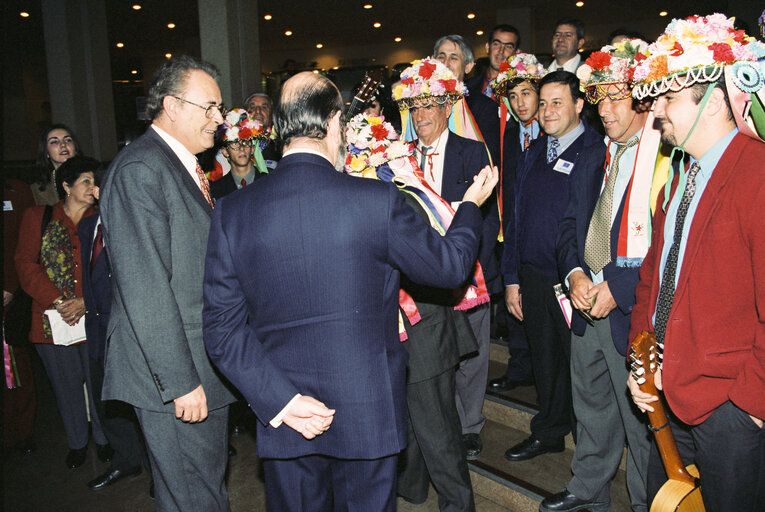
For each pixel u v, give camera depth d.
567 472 2.62
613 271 2.05
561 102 2.38
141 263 1.68
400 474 2.61
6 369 3.13
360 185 1.37
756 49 1.42
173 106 1.82
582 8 10.90
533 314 2.61
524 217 2.59
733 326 1.42
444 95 2.45
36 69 13.34
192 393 1.75
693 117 1.44
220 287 1.41
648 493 1.85
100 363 2.76
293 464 1.51
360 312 1.35
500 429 3.06
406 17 11.16
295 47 14.18
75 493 2.89
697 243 1.45
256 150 3.41
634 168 2.01
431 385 2.14
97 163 3.04
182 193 1.81
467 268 1.44
